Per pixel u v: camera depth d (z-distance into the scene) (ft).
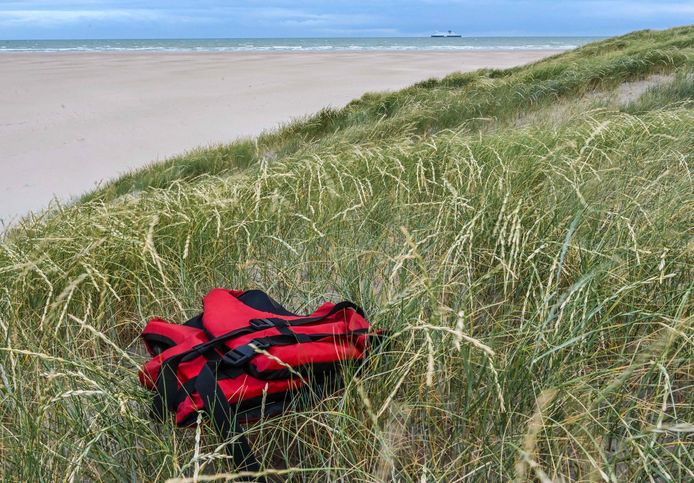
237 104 63.57
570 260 7.84
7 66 132.05
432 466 5.31
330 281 9.08
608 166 11.32
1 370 6.31
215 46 357.61
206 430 5.81
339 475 5.46
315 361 6.23
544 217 8.66
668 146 12.39
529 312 7.02
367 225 10.76
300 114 55.52
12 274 9.45
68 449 5.66
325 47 329.11
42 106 64.08
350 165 14.56
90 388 6.11
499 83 41.16
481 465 4.98
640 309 6.23
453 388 6.20
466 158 12.83
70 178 34.71
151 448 5.60
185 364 6.21
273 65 128.57
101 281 9.04
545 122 20.21
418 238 9.32
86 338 8.19
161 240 10.73
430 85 53.47
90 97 71.46
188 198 12.80
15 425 5.95
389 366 6.19
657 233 7.59
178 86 83.05
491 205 9.45
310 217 11.23
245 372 6.03
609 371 5.32
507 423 4.98
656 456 4.47
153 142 44.88
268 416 5.85
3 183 33.71
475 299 7.54
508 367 5.38
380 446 5.42
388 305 6.56
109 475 5.51
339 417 5.57
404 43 459.73
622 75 37.01
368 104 41.93
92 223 11.17
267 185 13.21
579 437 4.95
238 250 9.93
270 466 5.85
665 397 4.41
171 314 8.95
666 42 50.93
